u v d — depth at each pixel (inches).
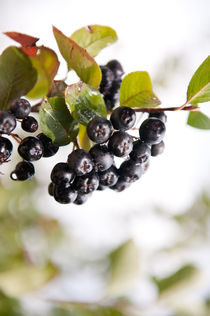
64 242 27.9
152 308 22.6
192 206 33.2
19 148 16.2
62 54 16.9
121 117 16.0
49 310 21.2
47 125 16.3
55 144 16.4
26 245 24.7
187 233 31.9
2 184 24.2
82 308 21.4
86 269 27.1
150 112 16.8
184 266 22.8
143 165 16.9
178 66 31.0
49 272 21.3
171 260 30.4
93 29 17.6
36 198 26.7
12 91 17.0
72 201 16.4
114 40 17.8
